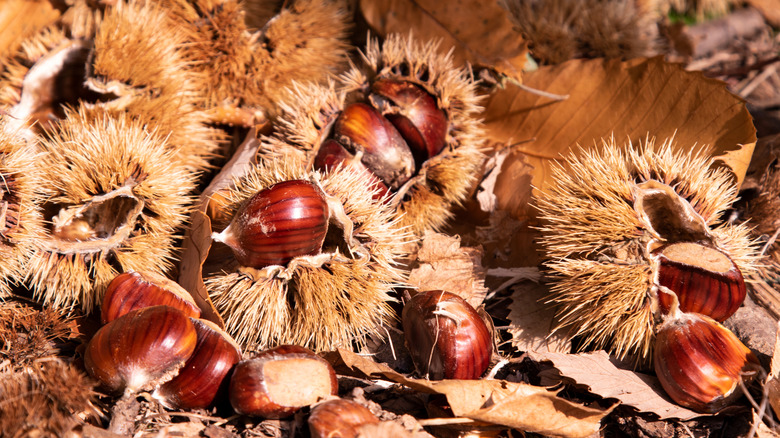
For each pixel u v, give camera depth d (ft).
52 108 2.10
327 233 2.02
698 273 1.96
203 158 2.18
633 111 2.15
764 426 1.91
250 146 2.12
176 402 1.89
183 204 2.09
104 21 2.08
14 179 1.94
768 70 2.54
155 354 1.86
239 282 1.97
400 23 2.27
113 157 1.98
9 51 2.10
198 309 1.97
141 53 2.07
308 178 2.02
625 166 2.01
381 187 2.10
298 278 1.98
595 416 1.88
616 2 2.41
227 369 1.90
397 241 2.03
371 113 2.10
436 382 1.90
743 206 2.20
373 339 2.04
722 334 1.94
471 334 1.95
